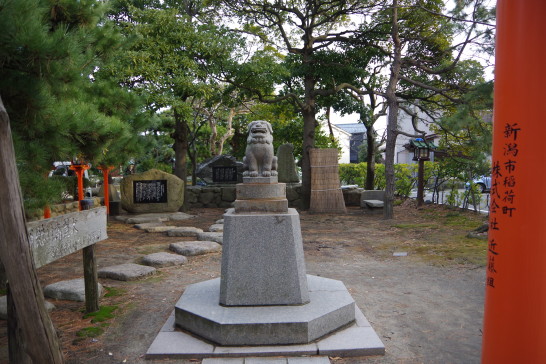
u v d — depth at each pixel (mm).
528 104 2316
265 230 3951
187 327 3877
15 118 4398
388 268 6402
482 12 8219
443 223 10219
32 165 4539
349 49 13273
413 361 3453
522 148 2342
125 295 5082
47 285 5324
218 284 4730
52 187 4746
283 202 4059
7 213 2420
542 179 2303
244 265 3945
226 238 4008
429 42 12633
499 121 2469
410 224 10312
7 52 3996
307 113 13617
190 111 10852
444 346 3725
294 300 3947
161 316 4414
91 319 4293
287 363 3355
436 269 6254
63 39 4336
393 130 11359
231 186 15219
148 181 12141
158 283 5605
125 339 3867
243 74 11906
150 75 10164
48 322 2635
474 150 9352
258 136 4316
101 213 4504
